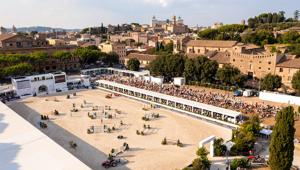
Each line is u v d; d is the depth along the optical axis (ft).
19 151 147.84
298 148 185.57
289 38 621.72
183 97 305.32
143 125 233.96
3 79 418.10
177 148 190.60
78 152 184.24
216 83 374.02
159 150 187.42
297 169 155.53
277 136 138.00
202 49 552.41
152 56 536.83
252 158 167.43
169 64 398.01
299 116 245.24
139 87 355.15
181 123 241.35
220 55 445.37
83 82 391.45
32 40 554.87
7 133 171.42
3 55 442.50
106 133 218.38
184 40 593.42
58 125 236.63
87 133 218.18
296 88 306.35
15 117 200.75
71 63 519.60
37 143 158.10
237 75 345.31
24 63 425.69
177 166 165.27
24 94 338.75
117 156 178.29
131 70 473.26
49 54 507.71
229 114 236.02
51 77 361.71
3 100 315.37
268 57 372.58
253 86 363.15
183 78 382.42
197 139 206.08
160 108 288.71
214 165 164.96
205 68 368.27
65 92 363.15
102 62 561.02
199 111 261.65
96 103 306.55
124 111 276.62
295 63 355.36
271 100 301.22
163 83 396.78
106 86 373.40
